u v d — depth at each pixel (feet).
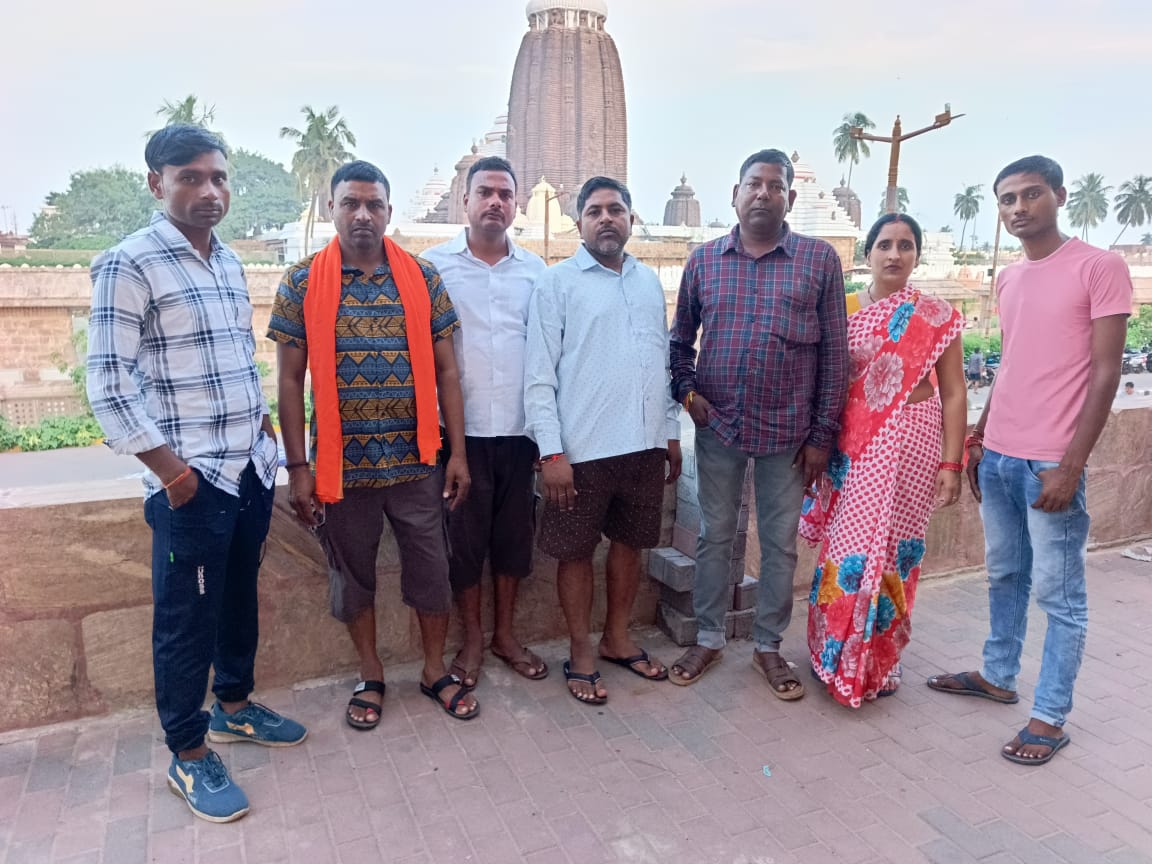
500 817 7.69
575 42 149.79
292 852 7.19
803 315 9.25
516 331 9.71
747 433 9.46
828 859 7.18
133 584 9.20
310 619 10.10
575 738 9.05
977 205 204.44
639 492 9.77
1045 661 8.89
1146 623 12.27
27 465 62.28
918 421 9.42
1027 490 8.82
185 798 7.72
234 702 8.80
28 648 8.84
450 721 9.36
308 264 8.50
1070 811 7.88
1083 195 197.77
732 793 8.10
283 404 8.48
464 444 9.33
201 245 7.52
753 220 9.11
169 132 7.08
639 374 9.37
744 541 11.58
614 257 9.52
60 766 8.36
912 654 11.25
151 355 7.18
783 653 11.27
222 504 7.45
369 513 8.91
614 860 7.13
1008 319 9.09
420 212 166.61
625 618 10.66
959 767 8.60
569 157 151.02
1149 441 15.72
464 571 10.10
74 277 74.64
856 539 9.45
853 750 8.89
